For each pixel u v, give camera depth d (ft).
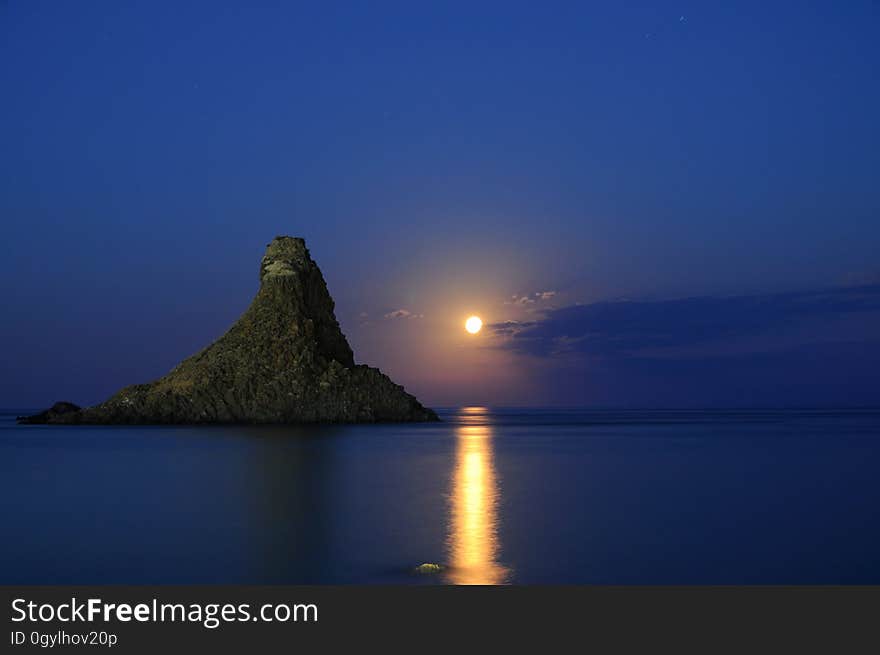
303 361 492.54
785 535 108.99
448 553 96.43
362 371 523.70
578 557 94.43
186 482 172.24
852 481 181.06
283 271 523.29
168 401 469.16
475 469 209.26
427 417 535.60
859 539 106.32
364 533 109.09
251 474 190.19
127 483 171.32
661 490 162.61
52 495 151.64
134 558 94.53
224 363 486.79
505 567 89.56
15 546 101.50
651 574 86.43
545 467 215.92
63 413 516.32
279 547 99.96
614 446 318.24
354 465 216.54
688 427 541.34
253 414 463.01
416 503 140.05
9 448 277.23
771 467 217.56
